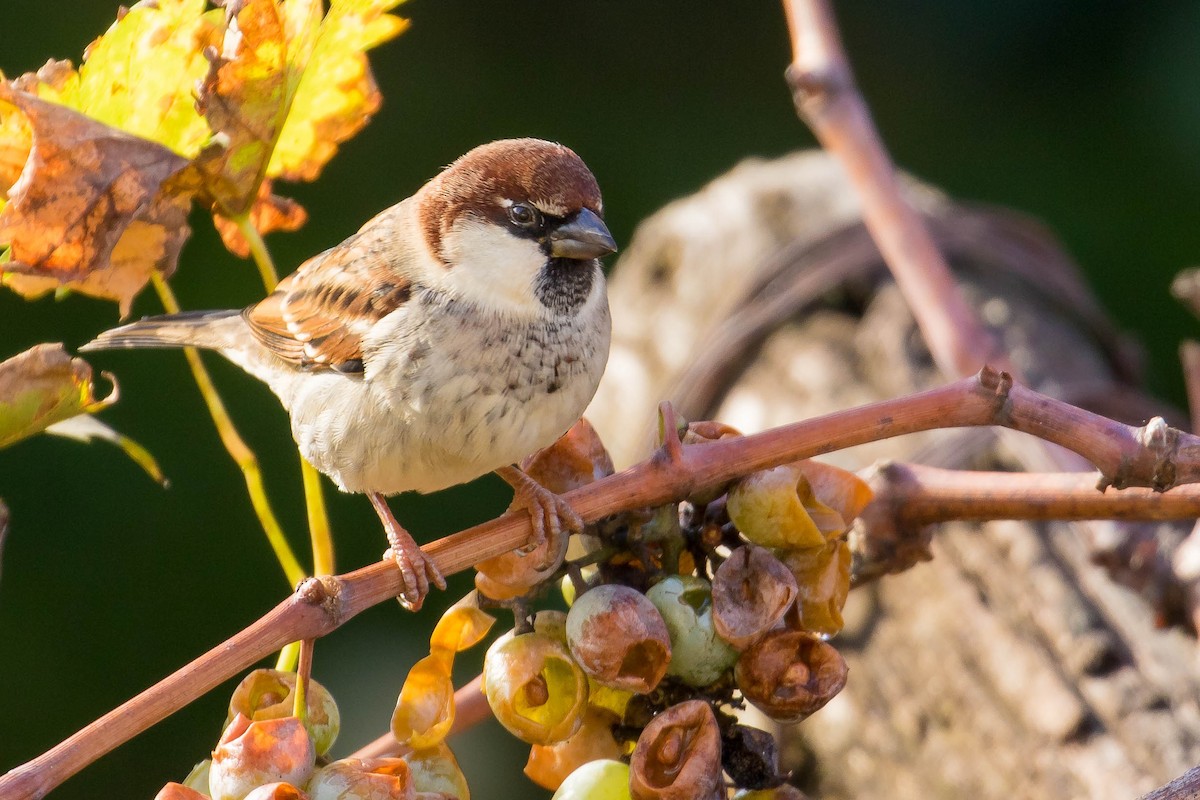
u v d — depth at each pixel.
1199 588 3.22
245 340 3.29
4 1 4.94
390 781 3.11
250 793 3.11
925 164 5.29
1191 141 5.14
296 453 4.49
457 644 3.14
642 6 5.74
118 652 4.15
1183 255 4.90
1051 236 3.41
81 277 3.14
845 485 3.15
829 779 3.27
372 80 3.18
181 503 4.41
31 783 3.09
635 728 3.14
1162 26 5.29
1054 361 3.35
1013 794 3.23
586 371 3.23
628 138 5.54
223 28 3.16
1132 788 3.21
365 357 3.23
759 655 3.13
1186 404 4.54
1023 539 3.28
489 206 3.23
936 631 3.27
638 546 3.14
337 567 4.28
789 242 3.40
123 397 4.51
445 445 3.22
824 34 3.28
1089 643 3.25
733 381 3.37
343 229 5.10
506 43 5.67
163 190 3.16
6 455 4.36
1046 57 5.43
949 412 3.14
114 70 3.16
